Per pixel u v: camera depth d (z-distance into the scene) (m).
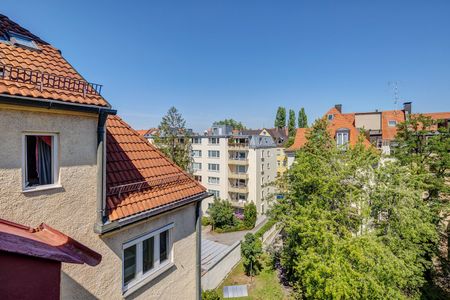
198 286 8.18
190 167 38.97
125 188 6.04
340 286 11.37
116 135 7.38
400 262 12.33
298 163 17.64
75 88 5.04
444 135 18.38
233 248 22.08
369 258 12.02
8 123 3.88
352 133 27.86
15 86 4.09
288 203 18.20
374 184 15.09
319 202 14.84
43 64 5.32
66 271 4.58
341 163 16.08
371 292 12.11
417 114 20.97
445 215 17.94
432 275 17.16
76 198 4.77
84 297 4.88
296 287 16.91
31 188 4.19
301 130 31.88
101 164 5.15
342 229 13.26
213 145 43.91
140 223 6.01
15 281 2.72
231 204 40.59
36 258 2.91
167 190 7.03
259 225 37.47
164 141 37.12
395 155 19.59
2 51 4.90
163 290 6.79
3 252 2.66
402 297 12.62
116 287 5.51
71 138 4.69
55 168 4.54
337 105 39.19
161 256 6.89
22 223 4.01
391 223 14.48
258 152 42.19
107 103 5.30
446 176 18.09
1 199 3.81
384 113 34.59
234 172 43.50
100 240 5.18
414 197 14.12
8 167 3.89
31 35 6.18
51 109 4.30
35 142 4.34
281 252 19.59
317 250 13.38
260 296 17.80
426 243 16.27
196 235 8.06
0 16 6.14
